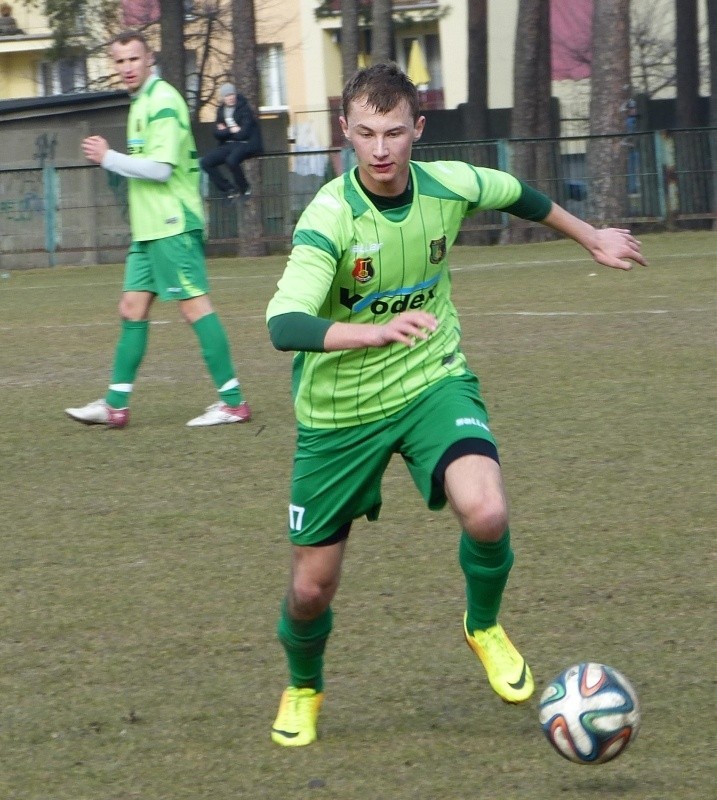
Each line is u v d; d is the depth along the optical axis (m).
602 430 22.05
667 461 19.67
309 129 121.06
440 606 13.92
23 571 15.75
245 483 19.78
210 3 108.81
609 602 13.70
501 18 122.50
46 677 12.37
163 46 79.81
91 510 18.55
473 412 10.75
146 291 23.80
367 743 10.70
